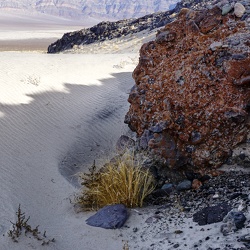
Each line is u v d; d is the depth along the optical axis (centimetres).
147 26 4344
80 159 873
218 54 665
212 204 542
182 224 509
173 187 627
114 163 692
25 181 728
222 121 623
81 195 661
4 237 524
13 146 867
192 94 648
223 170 628
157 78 707
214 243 433
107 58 2006
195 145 632
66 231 551
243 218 458
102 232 534
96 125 1069
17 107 1094
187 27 738
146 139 678
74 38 4741
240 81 629
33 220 589
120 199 598
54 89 1316
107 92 1370
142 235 509
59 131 997
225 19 725
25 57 1850
